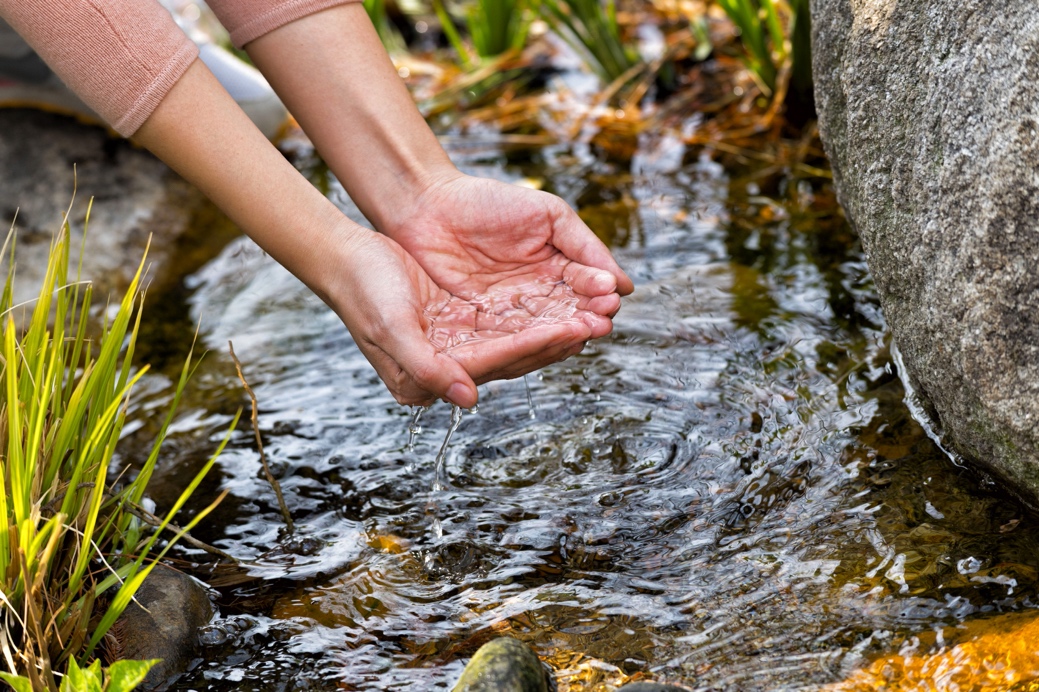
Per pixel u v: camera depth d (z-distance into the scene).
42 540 1.32
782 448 1.75
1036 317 1.36
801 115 3.02
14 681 1.21
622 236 2.59
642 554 1.57
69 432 1.42
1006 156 1.35
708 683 1.31
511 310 1.64
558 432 1.87
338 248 1.54
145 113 1.46
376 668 1.40
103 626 1.35
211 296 2.58
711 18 3.69
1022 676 1.25
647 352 2.09
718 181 2.81
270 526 1.71
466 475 1.79
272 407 2.05
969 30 1.42
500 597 1.50
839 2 1.71
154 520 1.54
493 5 3.57
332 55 1.71
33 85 2.91
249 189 1.51
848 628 1.37
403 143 1.74
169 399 2.13
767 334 2.10
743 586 1.47
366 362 2.20
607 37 3.42
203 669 1.42
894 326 1.64
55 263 1.49
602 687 1.32
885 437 1.74
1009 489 1.54
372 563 1.60
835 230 2.48
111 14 1.42
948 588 1.41
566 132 3.22
